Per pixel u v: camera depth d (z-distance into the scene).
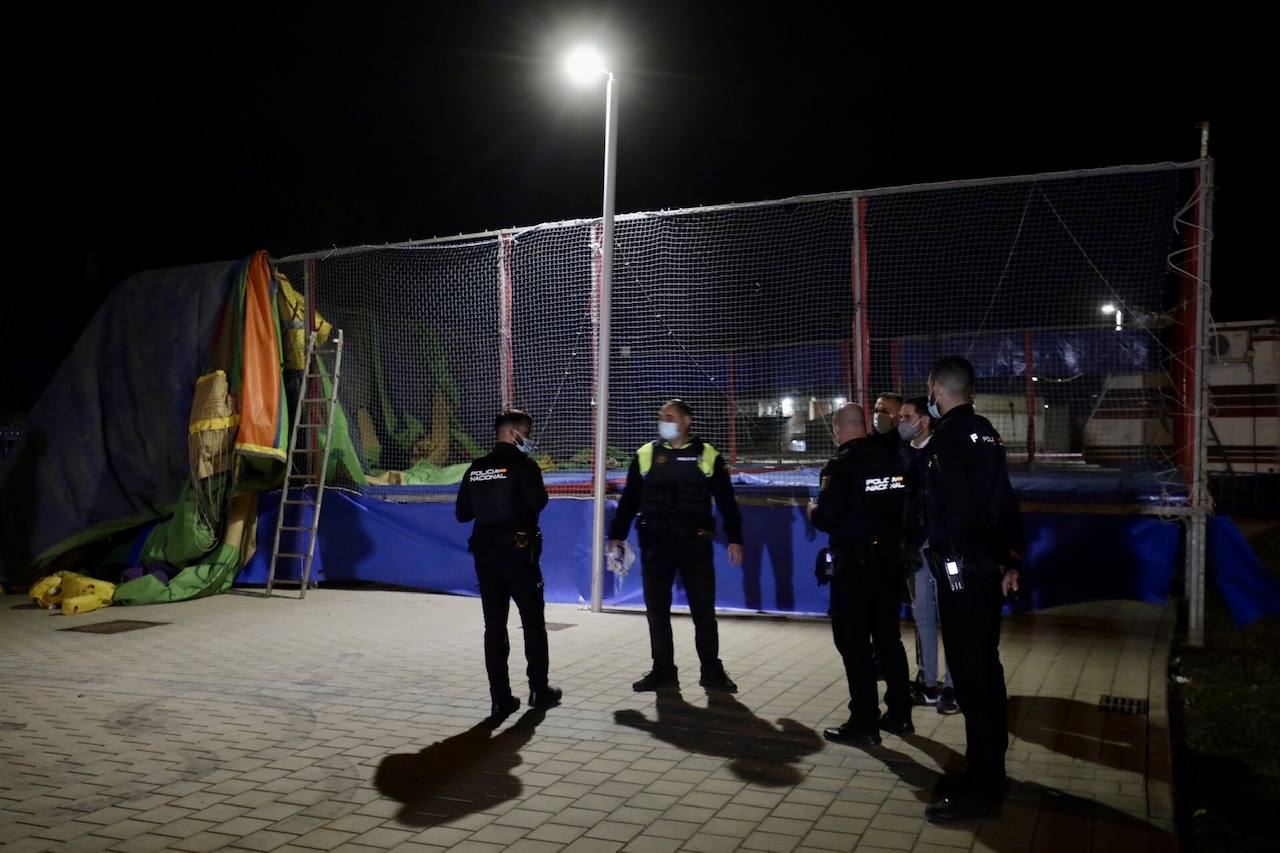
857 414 5.46
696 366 10.73
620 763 5.01
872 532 5.26
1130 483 8.28
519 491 5.97
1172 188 8.17
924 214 9.39
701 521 6.43
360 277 11.82
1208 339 7.90
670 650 6.45
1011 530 4.44
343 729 5.65
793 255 9.92
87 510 11.05
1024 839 4.02
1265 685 6.61
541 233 10.44
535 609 6.03
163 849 3.99
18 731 5.64
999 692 4.29
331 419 10.70
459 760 5.08
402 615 9.33
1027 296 9.24
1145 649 7.48
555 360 10.73
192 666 7.27
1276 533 15.20
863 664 5.24
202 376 10.67
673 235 10.15
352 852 3.95
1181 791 4.75
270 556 11.05
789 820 4.24
